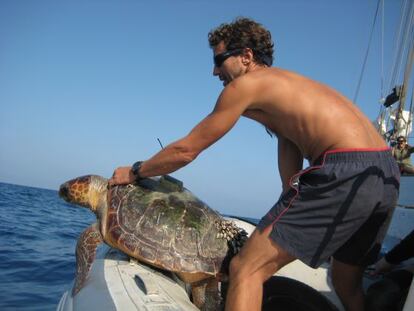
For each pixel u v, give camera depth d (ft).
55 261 13.11
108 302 4.07
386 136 19.31
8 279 10.59
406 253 5.66
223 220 6.16
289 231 4.12
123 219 5.72
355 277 4.89
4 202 38.70
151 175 5.65
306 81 4.51
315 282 6.21
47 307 8.66
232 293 4.22
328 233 4.06
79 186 6.51
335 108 4.24
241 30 4.88
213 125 4.58
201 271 5.39
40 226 22.61
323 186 4.03
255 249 4.21
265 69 4.62
